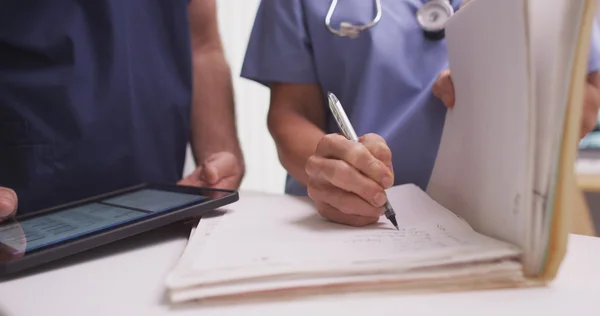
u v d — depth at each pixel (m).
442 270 0.27
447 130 0.49
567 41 0.25
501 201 0.32
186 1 0.74
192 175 0.68
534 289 0.27
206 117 0.83
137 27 0.71
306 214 0.45
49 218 0.44
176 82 0.76
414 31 0.65
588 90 0.48
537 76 0.28
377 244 0.31
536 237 0.28
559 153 0.26
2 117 0.63
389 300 0.26
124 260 0.35
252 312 0.25
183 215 0.42
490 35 0.34
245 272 0.27
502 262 0.28
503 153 0.31
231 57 1.53
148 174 0.74
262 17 0.73
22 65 0.64
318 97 0.71
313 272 0.27
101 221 0.41
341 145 0.40
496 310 0.25
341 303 0.26
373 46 0.63
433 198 0.50
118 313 0.26
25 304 0.27
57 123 0.65
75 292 0.29
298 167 0.62
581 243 0.37
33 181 0.65
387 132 0.63
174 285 0.26
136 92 0.71
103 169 0.68
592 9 0.24
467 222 0.38
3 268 0.31
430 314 0.24
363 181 0.37
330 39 0.66
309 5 0.68
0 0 0.61
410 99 0.64
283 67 0.70
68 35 0.64
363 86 0.64
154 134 0.75
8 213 0.44
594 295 0.26
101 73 0.66
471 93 0.40
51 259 0.33
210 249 0.32
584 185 1.04
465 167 0.41
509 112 0.30
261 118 1.57
